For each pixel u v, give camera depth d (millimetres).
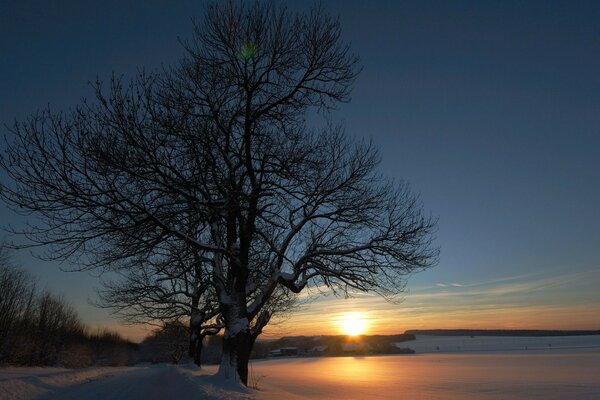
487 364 86000
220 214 14656
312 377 54344
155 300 27094
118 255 13766
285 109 15336
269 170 15008
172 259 15070
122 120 12203
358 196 16156
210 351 79000
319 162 15438
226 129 14820
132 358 103312
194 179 14211
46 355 62719
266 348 171625
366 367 84312
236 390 13945
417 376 58812
